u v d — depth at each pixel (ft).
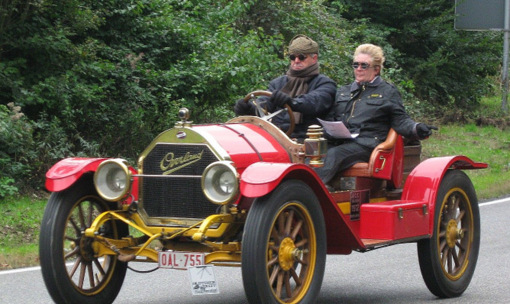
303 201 20.76
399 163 25.96
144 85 51.90
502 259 31.71
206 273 20.29
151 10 54.70
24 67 46.98
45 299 25.59
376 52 26.18
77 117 48.96
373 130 25.57
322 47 68.85
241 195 20.85
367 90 26.11
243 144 22.09
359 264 31.53
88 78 49.78
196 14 57.82
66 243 33.17
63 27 48.60
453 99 89.40
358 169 24.72
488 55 89.15
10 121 43.39
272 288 20.03
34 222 38.40
